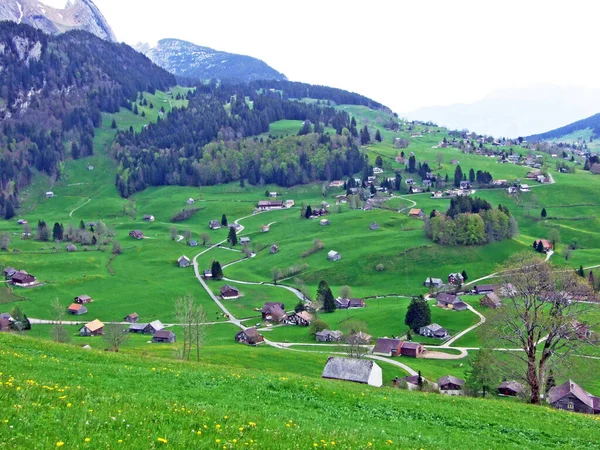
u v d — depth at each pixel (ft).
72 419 69.15
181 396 106.73
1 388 80.38
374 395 135.33
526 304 179.22
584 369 308.81
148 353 356.59
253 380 133.08
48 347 150.82
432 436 103.81
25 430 62.80
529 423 123.65
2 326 444.55
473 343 447.01
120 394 92.68
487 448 99.50
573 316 176.65
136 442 62.85
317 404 118.21
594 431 122.83
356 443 79.66
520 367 241.76
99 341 425.69
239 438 71.00
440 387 324.19
